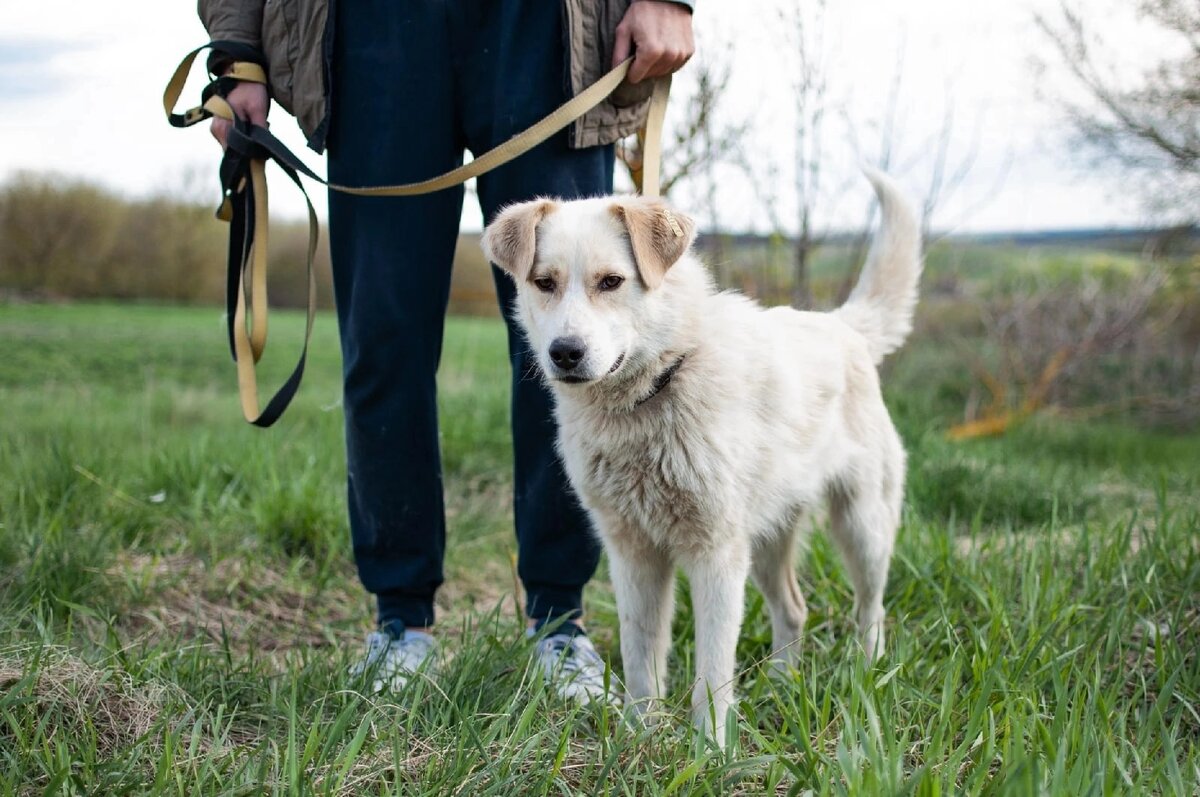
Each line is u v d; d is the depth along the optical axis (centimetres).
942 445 625
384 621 325
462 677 259
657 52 297
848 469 348
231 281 331
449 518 498
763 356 304
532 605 328
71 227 1268
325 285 1494
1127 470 721
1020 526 493
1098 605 327
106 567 370
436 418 325
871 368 363
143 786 209
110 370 929
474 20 302
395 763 210
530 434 324
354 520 329
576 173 315
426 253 307
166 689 252
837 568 384
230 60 312
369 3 298
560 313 275
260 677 278
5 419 634
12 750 218
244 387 323
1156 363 1063
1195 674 268
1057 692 226
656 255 281
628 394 281
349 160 305
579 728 251
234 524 443
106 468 478
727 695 272
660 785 217
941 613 319
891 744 204
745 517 292
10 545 367
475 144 314
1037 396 938
